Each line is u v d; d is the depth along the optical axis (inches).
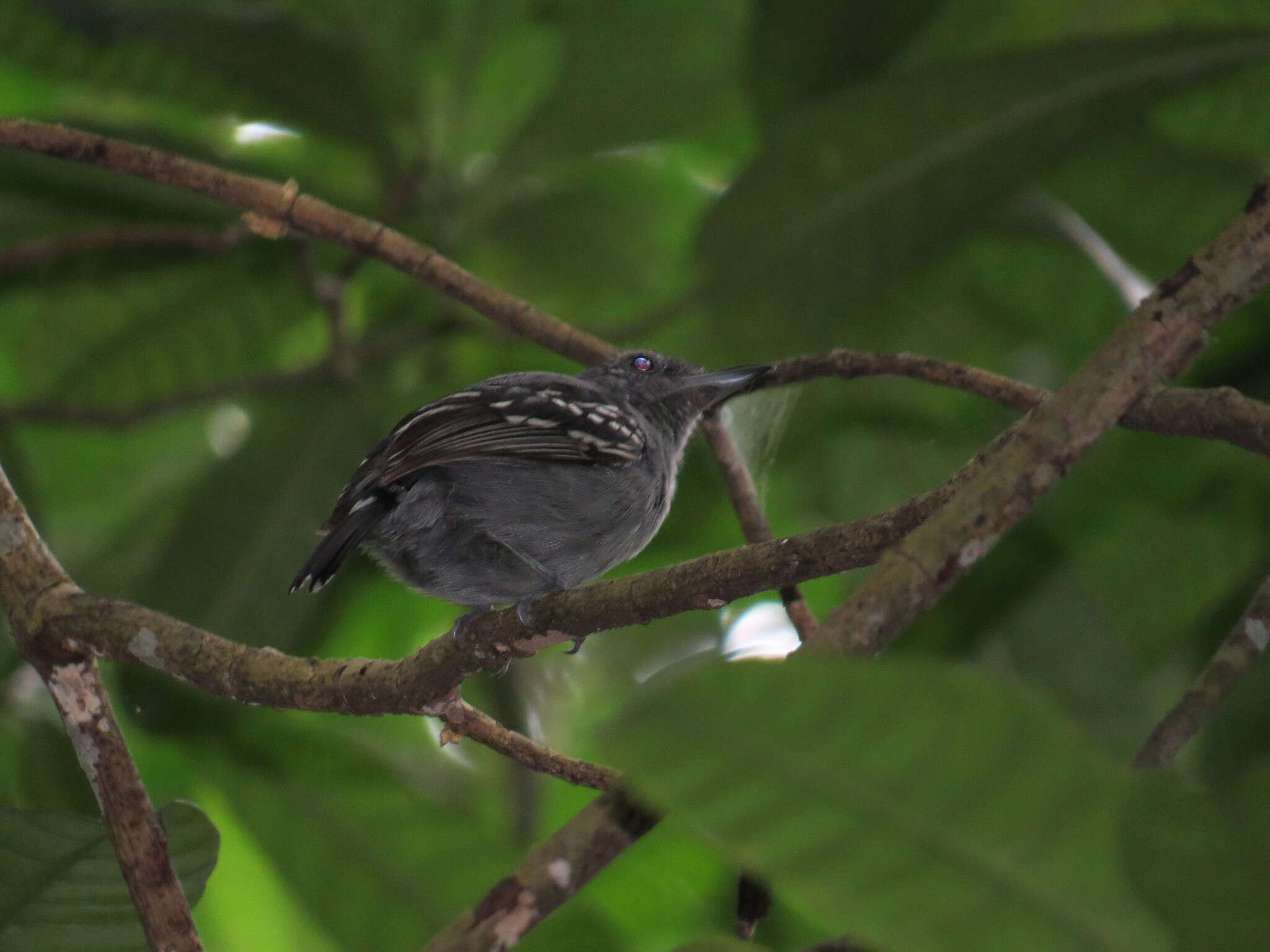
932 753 106.4
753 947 145.6
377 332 469.1
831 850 109.0
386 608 497.7
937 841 108.7
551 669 482.9
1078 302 414.6
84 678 228.4
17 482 401.4
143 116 445.1
